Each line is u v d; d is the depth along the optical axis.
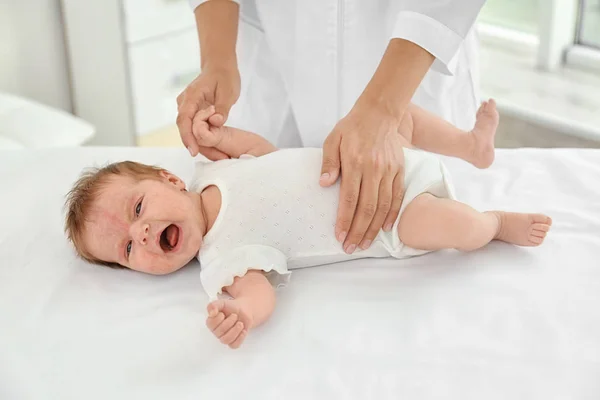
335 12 1.42
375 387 1.01
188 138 1.37
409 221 1.24
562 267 1.22
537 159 1.54
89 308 1.20
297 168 1.30
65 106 2.74
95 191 1.29
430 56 1.25
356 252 1.27
